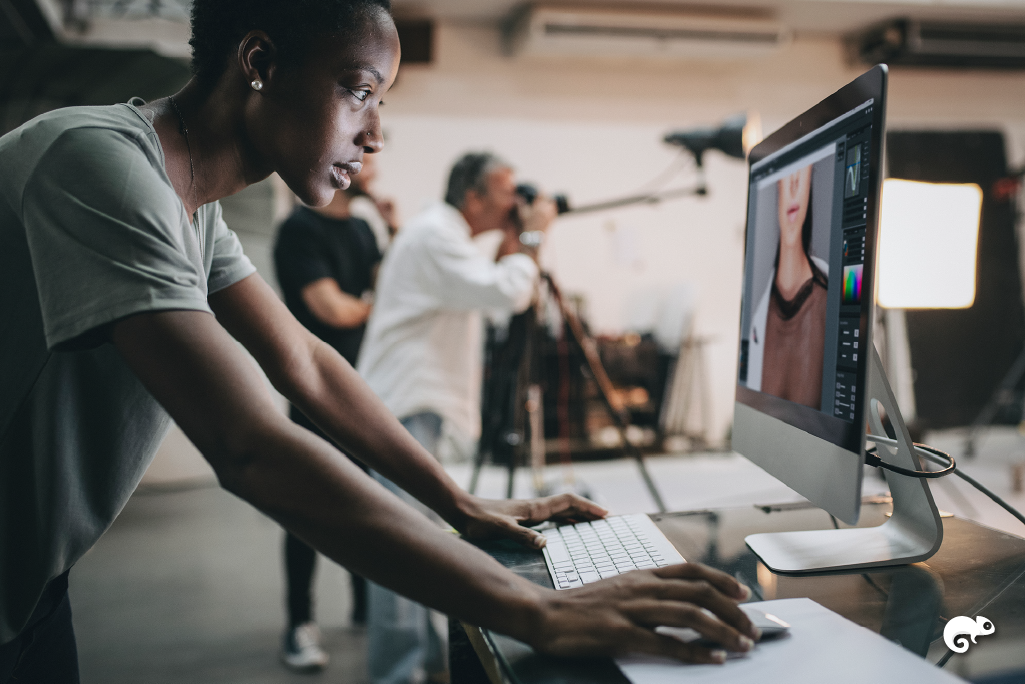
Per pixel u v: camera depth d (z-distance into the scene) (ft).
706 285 17.98
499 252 8.19
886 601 2.09
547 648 1.68
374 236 8.70
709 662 1.66
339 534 1.63
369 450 2.70
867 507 3.11
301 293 7.64
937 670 1.64
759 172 3.07
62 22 14.24
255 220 14.35
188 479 14.20
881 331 5.12
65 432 2.15
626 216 17.62
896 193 4.89
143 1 14.64
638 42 15.08
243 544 10.63
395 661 6.13
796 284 2.58
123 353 1.65
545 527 2.79
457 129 16.31
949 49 16.19
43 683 2.52
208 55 2.18
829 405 2.26
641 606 1.70
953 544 2.56
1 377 2.04
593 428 15.53
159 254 1.71
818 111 2.47
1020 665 1.70
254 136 2.19
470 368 6.99
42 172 1.76
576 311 15.62
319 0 2.00
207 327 1.69
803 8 15.49
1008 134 17.92
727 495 12.71
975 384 17.19
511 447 8.21
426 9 15.42
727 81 16.92
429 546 1.67
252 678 6.57
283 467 1.62
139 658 6.95
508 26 16.15
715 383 17.76
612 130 17.16
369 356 6.79
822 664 1.67
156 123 2.11
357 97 2.14
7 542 2.15
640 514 2.94
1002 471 13.39
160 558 10.00
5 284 1.97
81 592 8.71
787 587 2.20
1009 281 17.51
